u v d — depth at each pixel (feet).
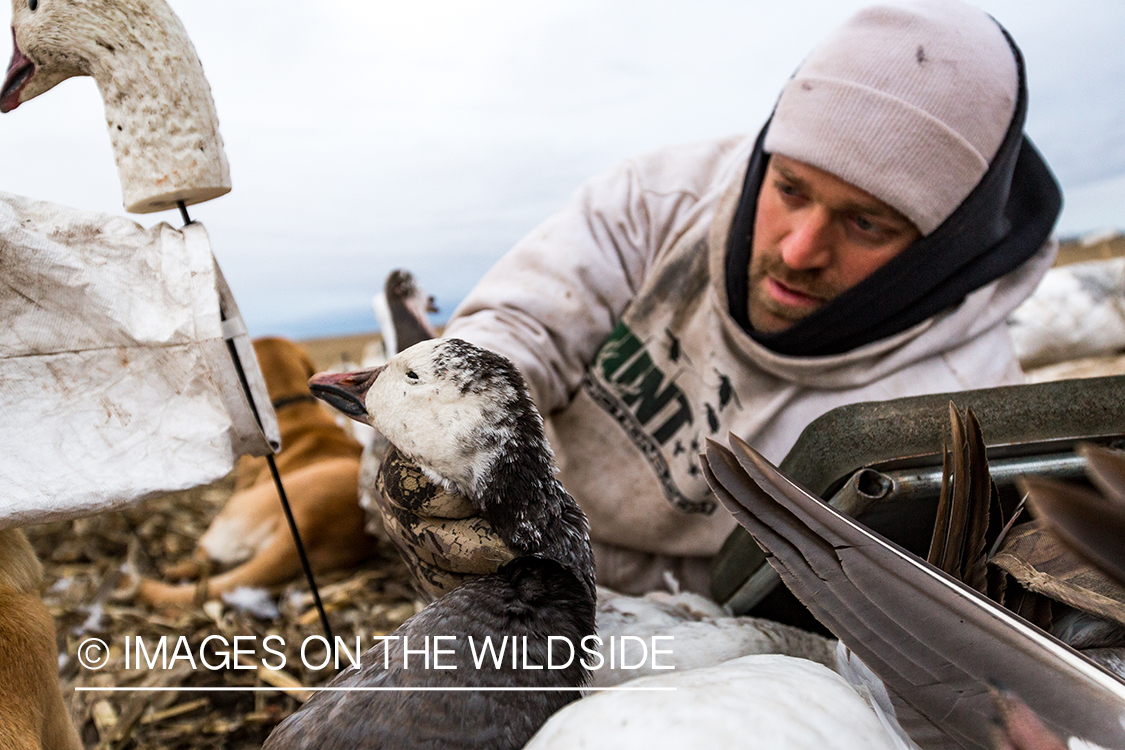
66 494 2.86
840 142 4.21
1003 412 3.17
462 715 2.40
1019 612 2.72
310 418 10.35
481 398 2.76
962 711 2.20
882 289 4.64
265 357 10.48
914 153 4.17
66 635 6.99
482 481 2.76
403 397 2.81
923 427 3.13
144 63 3.10
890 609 2.42
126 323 3.02
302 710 2.61
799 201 4.62
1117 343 11.63
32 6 3.12
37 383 2.90
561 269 5.68
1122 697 1.96
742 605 4.30
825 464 3.24
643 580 5.90
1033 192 5.18
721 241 5.16
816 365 4.91
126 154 3.22
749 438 5.15
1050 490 2.01
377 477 3.12
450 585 3.00
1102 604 2.45
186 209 3.44
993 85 4.26
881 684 2.66
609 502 5.66
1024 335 11.39
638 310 5.54
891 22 4.30
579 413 5.76
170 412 3.12
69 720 3.55
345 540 8.57
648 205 5.98
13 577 3.37
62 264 2.89
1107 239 15.28
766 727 2.25
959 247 4.58
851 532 2.59
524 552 2.79
